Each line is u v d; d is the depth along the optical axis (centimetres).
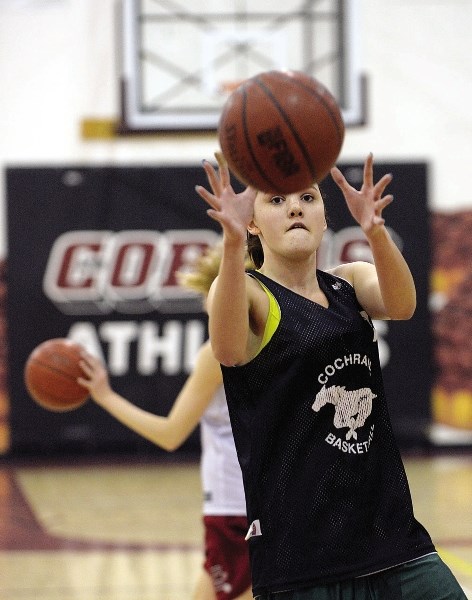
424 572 492
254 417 500
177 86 2159
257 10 2173
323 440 496
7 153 2130
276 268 521
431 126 2186
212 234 2130
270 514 493
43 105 2139
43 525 1387
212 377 688
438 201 2175
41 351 770
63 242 2117
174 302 2125
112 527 1368
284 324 497
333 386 499
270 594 493
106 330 2117
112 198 2125
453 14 2186
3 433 2092
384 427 517
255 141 468
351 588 492
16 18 2136
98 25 2147
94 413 2103
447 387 2148
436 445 2152
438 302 2150
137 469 1948
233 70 2169
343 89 2177
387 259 484
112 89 2150
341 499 492
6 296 2108
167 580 1062
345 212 2103
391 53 2180
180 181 2127
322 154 471
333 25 2175
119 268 2122
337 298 521
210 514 716
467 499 1530
